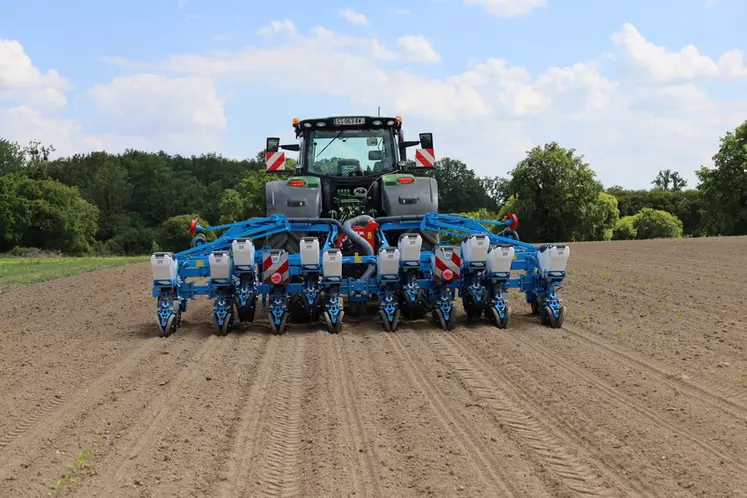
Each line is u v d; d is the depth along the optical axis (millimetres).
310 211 9938
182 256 8875
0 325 9680
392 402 5586
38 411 5438
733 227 47594
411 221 9844
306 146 11031
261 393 5902
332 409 5426
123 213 86312
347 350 7504
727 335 7766
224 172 110750
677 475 4109
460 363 6824
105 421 5172
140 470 4277
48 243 65375
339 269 8453
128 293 13328
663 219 62062
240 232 9281
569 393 5723
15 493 3973
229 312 8562
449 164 89812
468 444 4656
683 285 11906
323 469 4289
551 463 4332
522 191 55469
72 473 4242
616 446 4566
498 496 3883
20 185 64875
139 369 6730
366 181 10922
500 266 8602
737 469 4164
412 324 9047
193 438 4824
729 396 5539
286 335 8453
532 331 8398
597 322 8859
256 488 4047
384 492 3971
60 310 11086
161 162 93375
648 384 5902
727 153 46656
